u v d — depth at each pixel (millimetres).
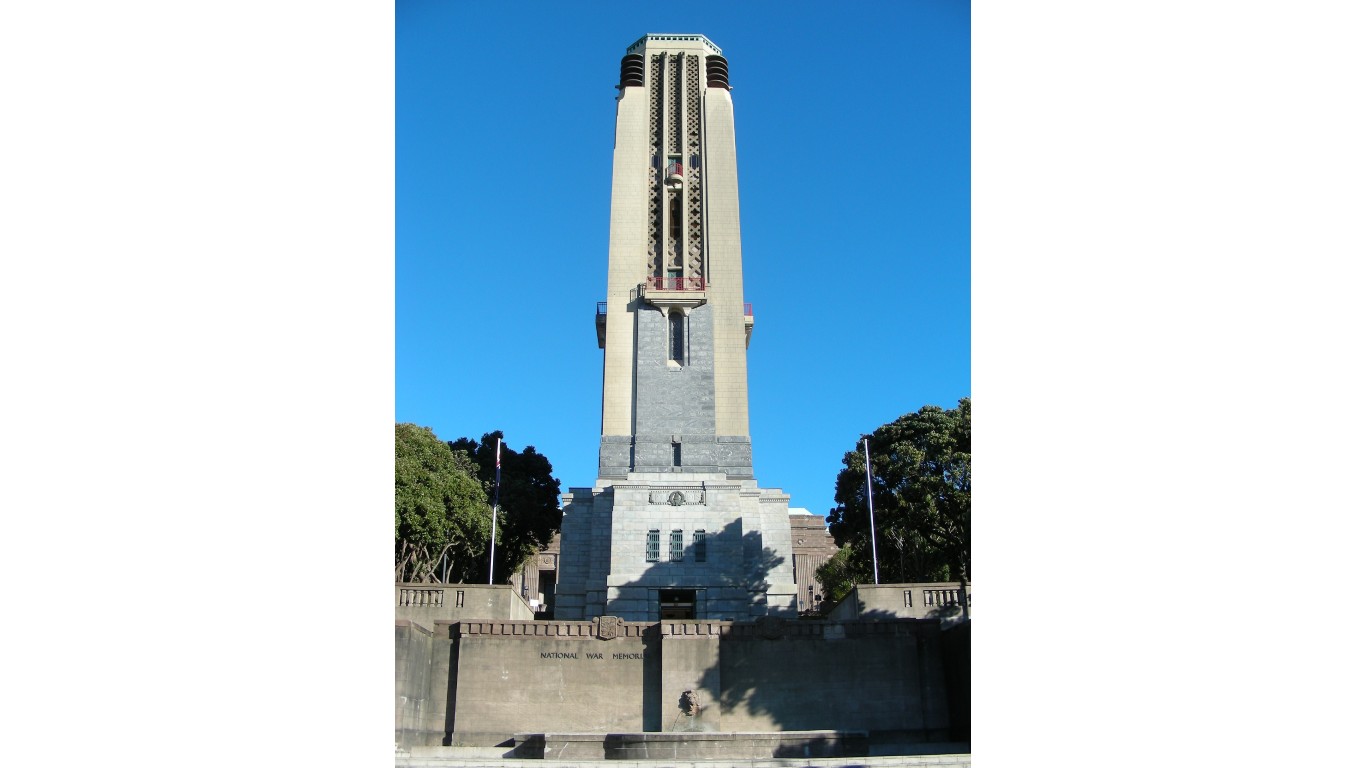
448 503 65562
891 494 71875
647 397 64188
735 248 69188
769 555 61969
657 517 59875
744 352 66375
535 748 34094
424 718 36625
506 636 38438
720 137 72500
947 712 38188
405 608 45406
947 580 75688
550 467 89375
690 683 37938
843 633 39094
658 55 75625
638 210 69625
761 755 33156
